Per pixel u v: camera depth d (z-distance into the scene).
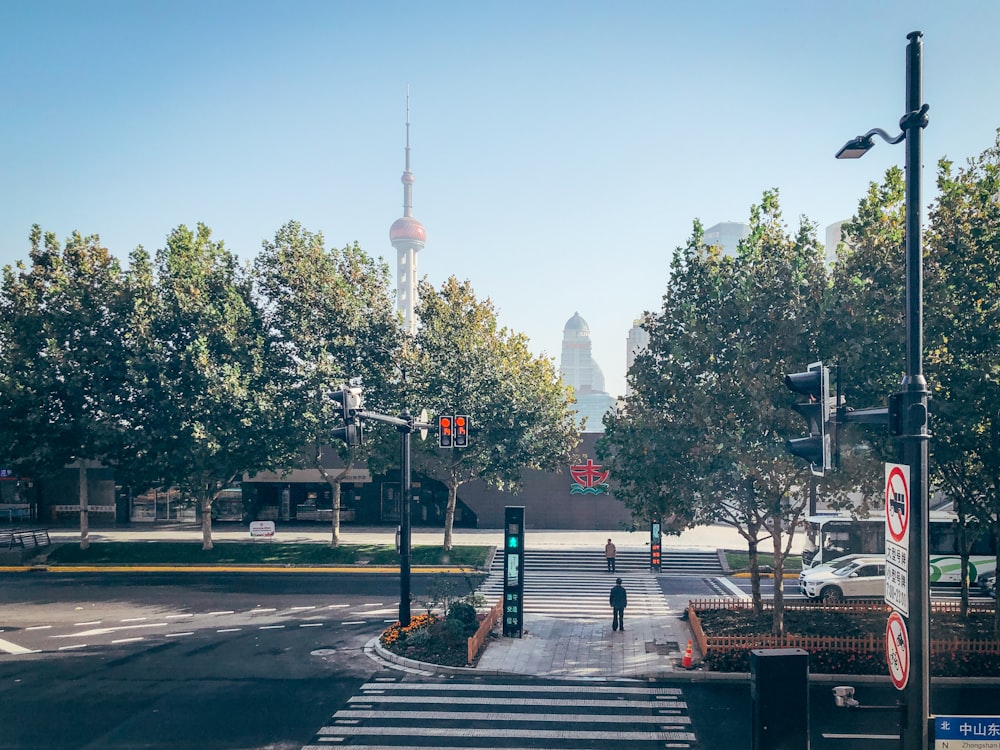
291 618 27.45
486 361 39.69
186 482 39.19
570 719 17.28
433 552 40.12
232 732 16.52
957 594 33.16
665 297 24.61
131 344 37.41
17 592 32.50
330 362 38.16
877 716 17.36
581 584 34.91
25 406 37.28
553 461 41.88
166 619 27.44
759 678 8.86
